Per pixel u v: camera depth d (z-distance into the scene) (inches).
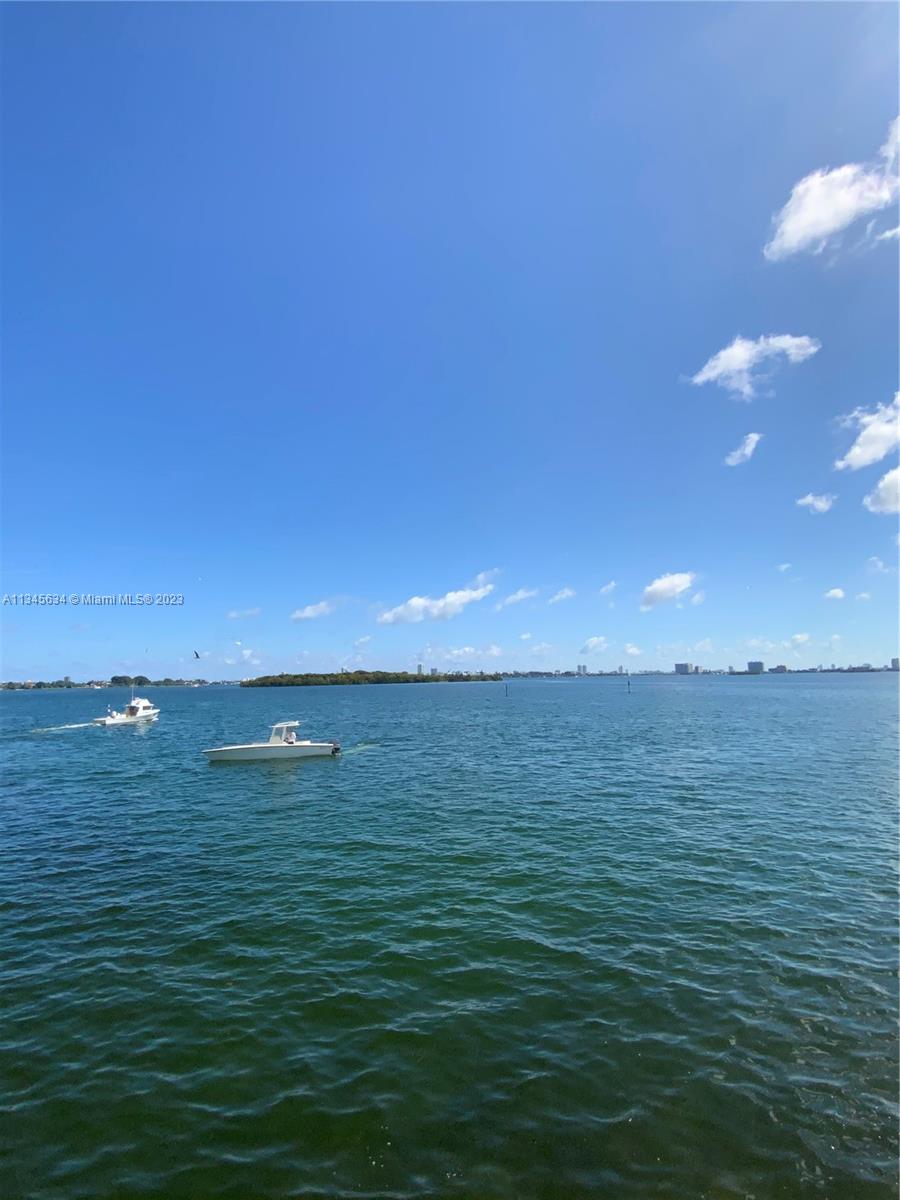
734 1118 306.8
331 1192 266.2
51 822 941.2
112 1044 368.8
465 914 559.2
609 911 561.9
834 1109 312.8
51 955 485.1
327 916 557.9
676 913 556.1
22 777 1374.3
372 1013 399.5
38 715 3609.7
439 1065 347.6
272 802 1074.7
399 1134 297.9
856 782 1163.9
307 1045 366.6
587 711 3179.1
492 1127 302.0
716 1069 342.6
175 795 1152.8
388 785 1213.7
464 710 3422.7
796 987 427.2
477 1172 275.9
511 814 939.3
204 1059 354.0
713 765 1378.0
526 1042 367.9
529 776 1275.8
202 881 658.2
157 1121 307.0
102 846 800.9
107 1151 288.4
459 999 415.8
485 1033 377.1
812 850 736.3
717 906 571.8
